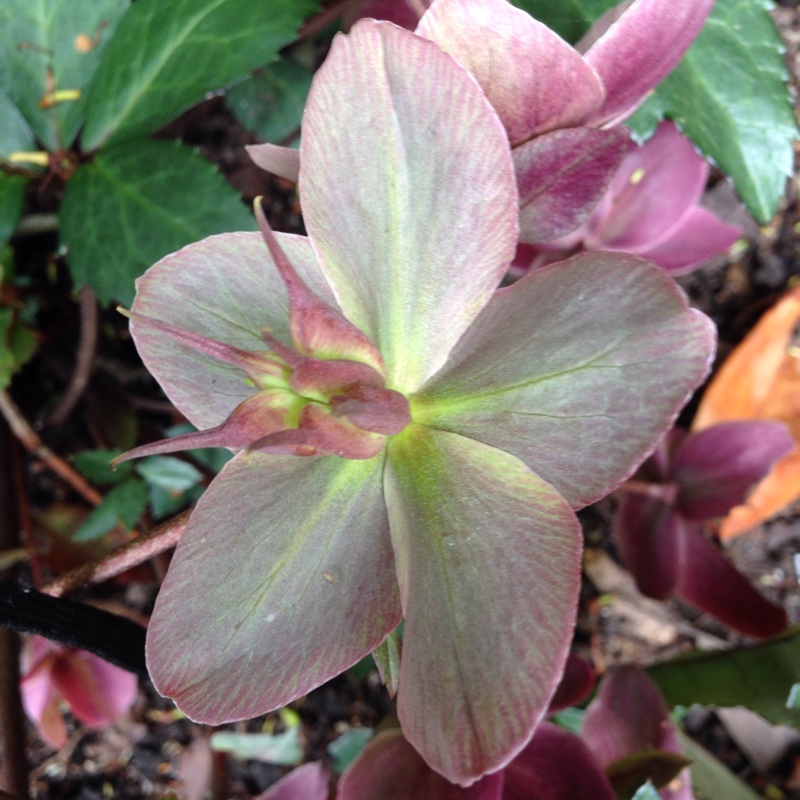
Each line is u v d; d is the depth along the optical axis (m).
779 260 0.27
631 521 0.22
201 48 0.18
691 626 0.25
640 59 0.11
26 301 0.24
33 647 0.21
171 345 0.12
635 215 0.20
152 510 0.22
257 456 0.11
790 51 0.26
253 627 0.11
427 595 0.10
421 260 0.10
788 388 0.24
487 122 0.10
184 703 0.10
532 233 0.12
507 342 0.11
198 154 0.18
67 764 0.24
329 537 0.11
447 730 0.10
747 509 0.24
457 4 0.10
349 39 0.10
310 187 0.10
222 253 0.11
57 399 0.25
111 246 0.18
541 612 0.10
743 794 0.22
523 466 0.10
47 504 0.25
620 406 0.10
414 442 0.11
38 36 0.18
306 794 0.19
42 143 0.19
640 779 0.17
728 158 0.17
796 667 0.19
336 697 0.24
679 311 0.10
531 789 0.16
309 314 0.10
